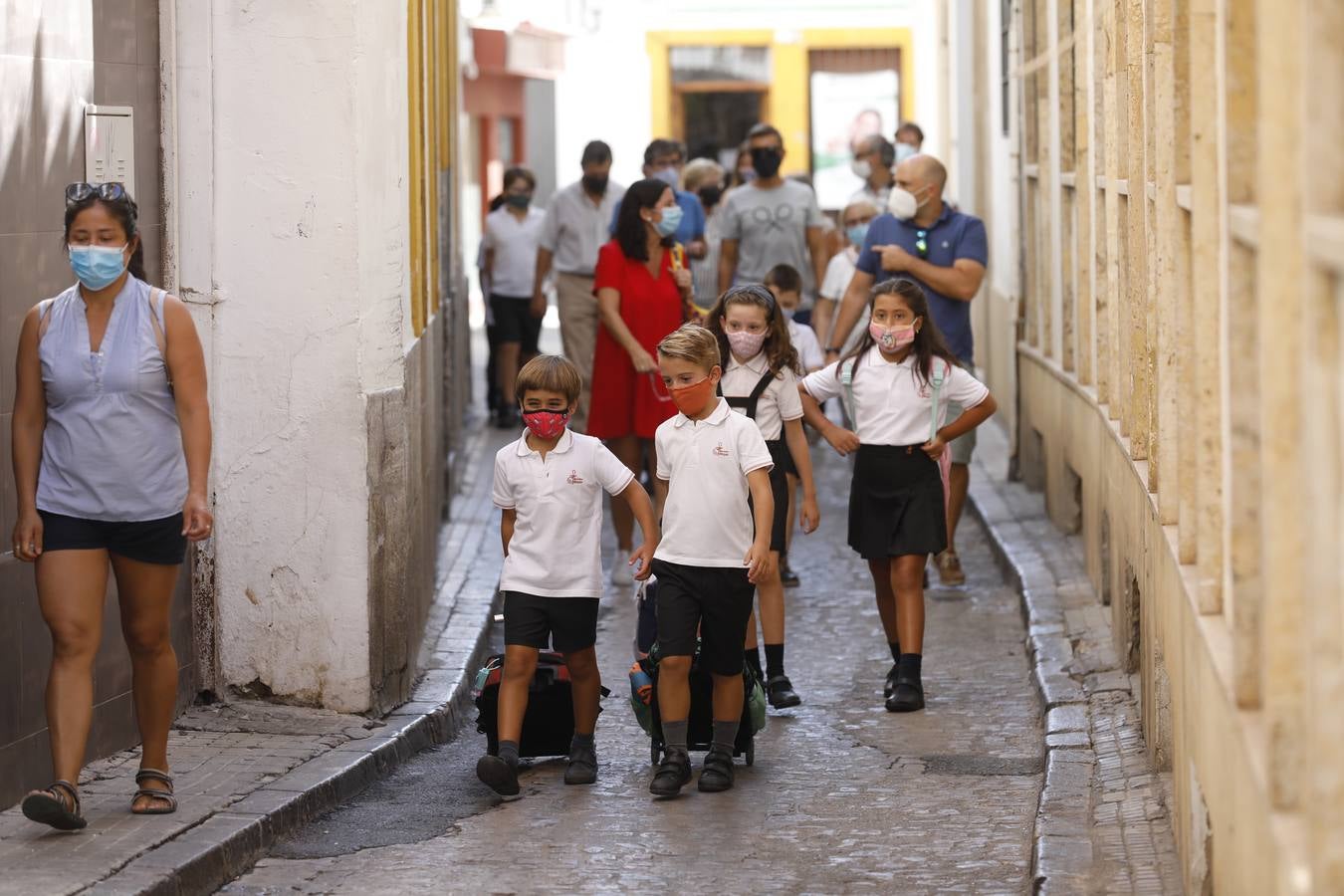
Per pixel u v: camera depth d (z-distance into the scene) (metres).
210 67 16.94
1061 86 25.19
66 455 13.27
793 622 23.42
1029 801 15.52
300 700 17.53
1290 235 8.04
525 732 16.69
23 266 14.20
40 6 14.48
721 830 14.79
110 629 15.72
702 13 70.38
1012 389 31.34
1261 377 8.27
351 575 17.36
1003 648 21.55
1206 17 11.65
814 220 32.28
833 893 13.20
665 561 15.91
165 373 13.48
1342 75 7.13
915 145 41.16
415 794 15.88
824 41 69.75
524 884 13.44
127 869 12.63
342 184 17.00
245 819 14.02
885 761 16.98
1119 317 19.28
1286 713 8.39
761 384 19.17
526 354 40.75
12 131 14.04
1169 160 14.20
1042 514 28.03
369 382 17.34
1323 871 7.16
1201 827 11.54
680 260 24.47
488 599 23.23
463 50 63.09
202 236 17.11
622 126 71.38
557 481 15.80
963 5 43.97
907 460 18.81
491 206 41.06
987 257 23.59
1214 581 11.65
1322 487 7.12
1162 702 15.12
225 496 17.39
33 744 14.30
